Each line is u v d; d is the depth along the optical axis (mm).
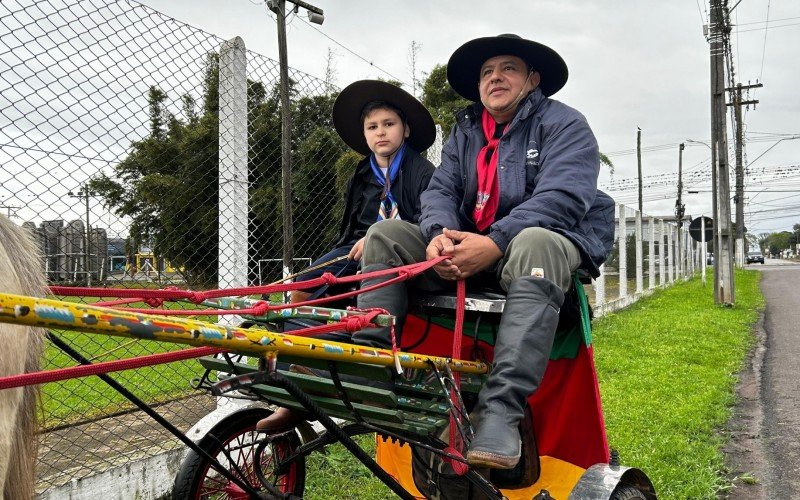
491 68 3020
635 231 14641
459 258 2420
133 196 3787
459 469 2301
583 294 2582
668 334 8859
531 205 2543
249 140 4895
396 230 2676
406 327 2969
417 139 3646
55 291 1806
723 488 3791
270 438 2768
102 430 3998
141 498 3475
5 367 1513
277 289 2152
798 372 6816
